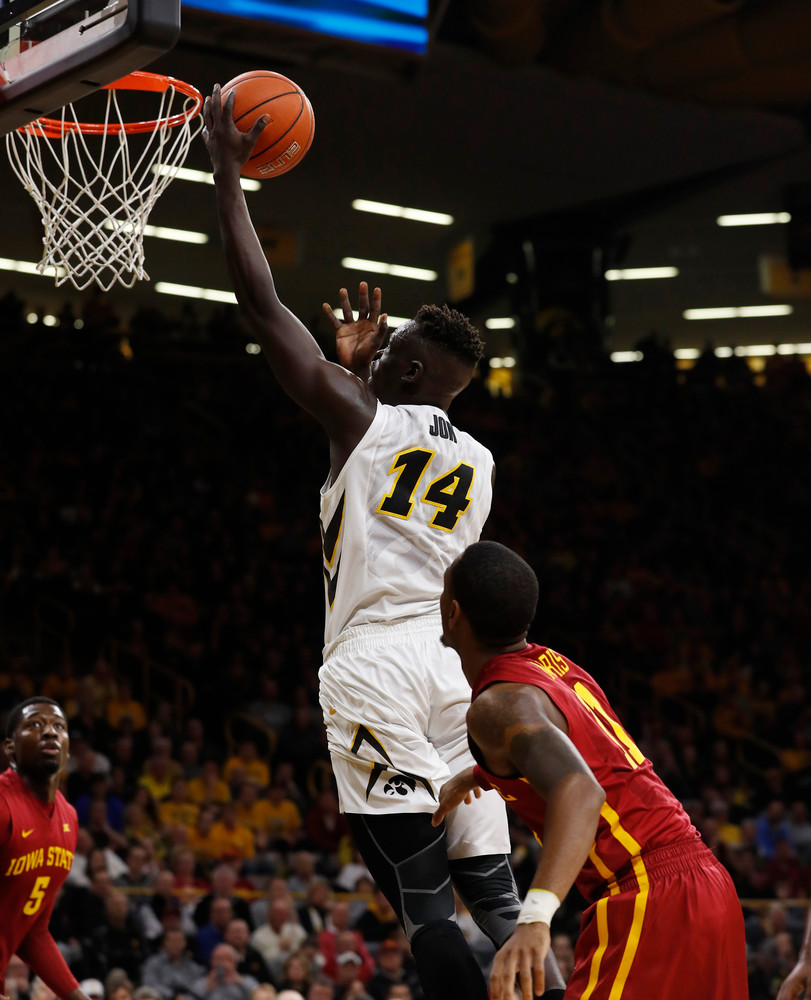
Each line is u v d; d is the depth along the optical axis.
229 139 2.84
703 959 2.37
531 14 13.70
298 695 12.78
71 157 3.72
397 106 15.91
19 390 16.75
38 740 3.93
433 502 2.89
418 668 2.81
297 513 16.81
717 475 19.86
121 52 2.88
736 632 16.28
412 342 3.04
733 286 22.64
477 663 2.50
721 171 18.50
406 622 2.86
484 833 2.83
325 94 15.33
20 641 13.23
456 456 2.95
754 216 19.98
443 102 15.91
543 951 1.96
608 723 2.52
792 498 19.61
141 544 14.75
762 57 14.27
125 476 16.17
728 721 14.31
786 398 21.38
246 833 10.10
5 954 3.96
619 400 20.48
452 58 14.91
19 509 14.93
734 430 20.69
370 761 2.78
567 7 14.30
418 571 2.87
